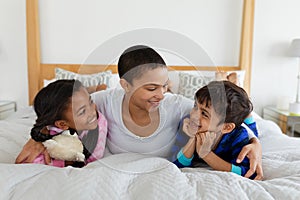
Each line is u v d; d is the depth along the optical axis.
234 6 2.63
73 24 2.64
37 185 0.64
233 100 0.95
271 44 2.69
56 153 0.86
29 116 1.77
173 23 2.66
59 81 0.88
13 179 0.67
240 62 2.62
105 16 2.64
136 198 0.61
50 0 2.62
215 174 0.74
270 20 2.66
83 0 2.62
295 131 2.49
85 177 0.65
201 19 2.65
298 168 0.83
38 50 2.60
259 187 0.66
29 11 2.53
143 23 2.65
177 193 0.61
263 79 2.73
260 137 1.28
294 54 2.46
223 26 2.66
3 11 2.61
